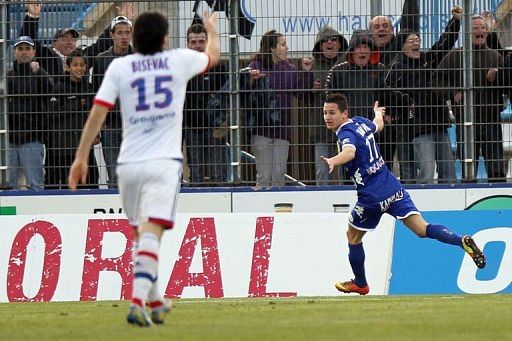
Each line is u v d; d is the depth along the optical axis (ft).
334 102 136.15
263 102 165.58
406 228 160.45
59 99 164.96
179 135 84.12
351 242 141.59
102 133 165.07
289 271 158.71
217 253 158.71
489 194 166.50
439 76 164.66
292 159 166.61
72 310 118.93
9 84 164.76
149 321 84.64
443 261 160.04
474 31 164.55
